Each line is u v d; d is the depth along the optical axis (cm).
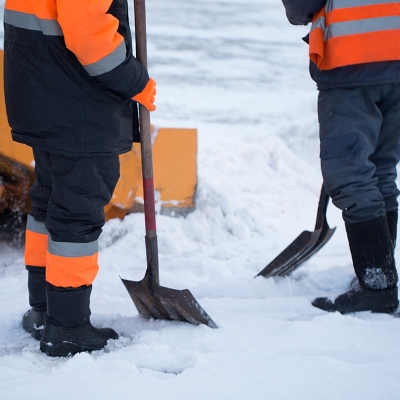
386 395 270
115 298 420
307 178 718
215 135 797
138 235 533
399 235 549
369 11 371
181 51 1331
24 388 272
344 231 598
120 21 309
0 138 476
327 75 389
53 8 297
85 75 303
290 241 579
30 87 303
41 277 351
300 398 266
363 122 385
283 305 407
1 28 1231
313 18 400
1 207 514
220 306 404
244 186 666
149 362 310
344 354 317
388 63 374
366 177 387
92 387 274
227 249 538
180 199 567
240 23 1698
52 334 322
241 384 277
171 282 453
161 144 562
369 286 390
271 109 962
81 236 317
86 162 312
